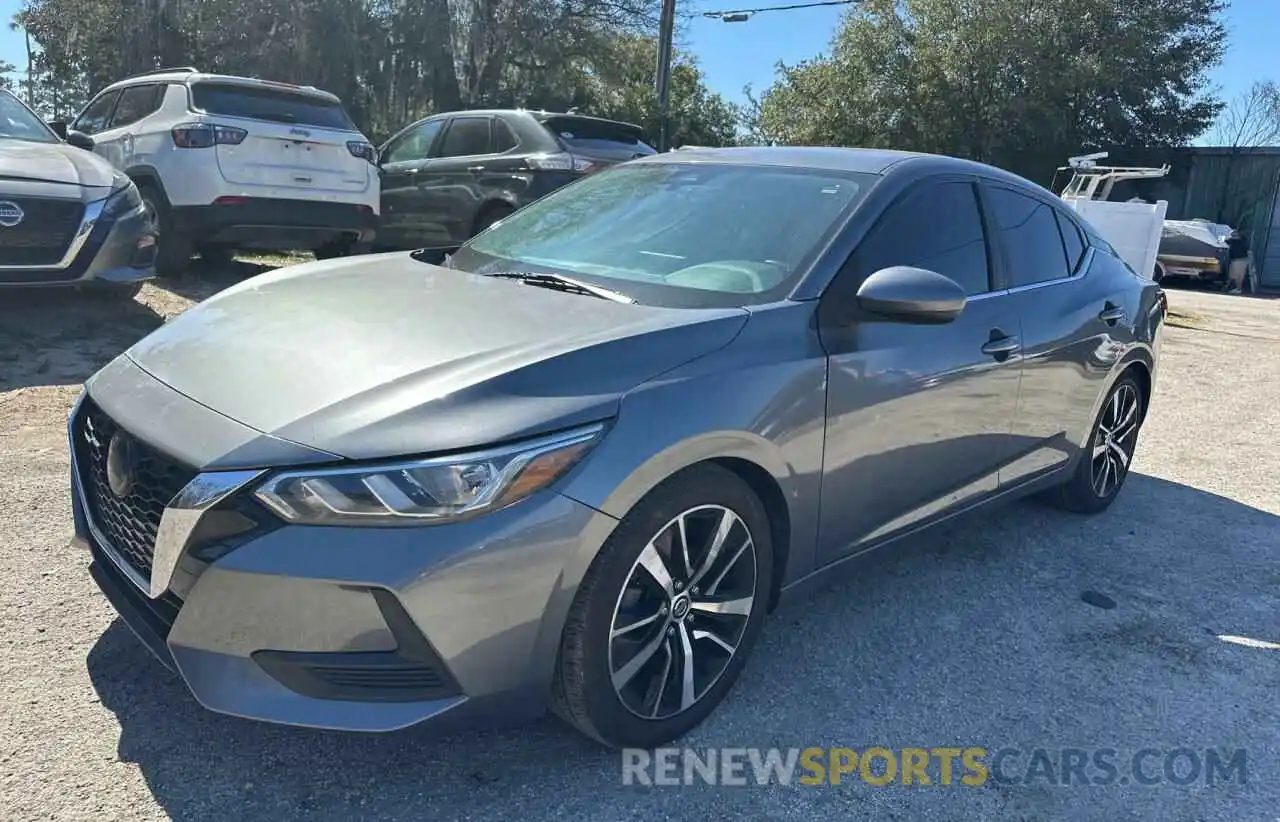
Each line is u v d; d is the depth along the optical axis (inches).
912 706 118.4
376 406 90.0
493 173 362.3
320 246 348.8
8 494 154.4
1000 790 103.3
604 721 99.2
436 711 88.6
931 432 133.4
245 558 84.9
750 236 129.5
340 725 86.7
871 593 150.2
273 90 324.8
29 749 97.1
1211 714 121.1
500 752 103.5
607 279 125.8
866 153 149.1
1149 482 218.1
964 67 1095.0
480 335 102.7
